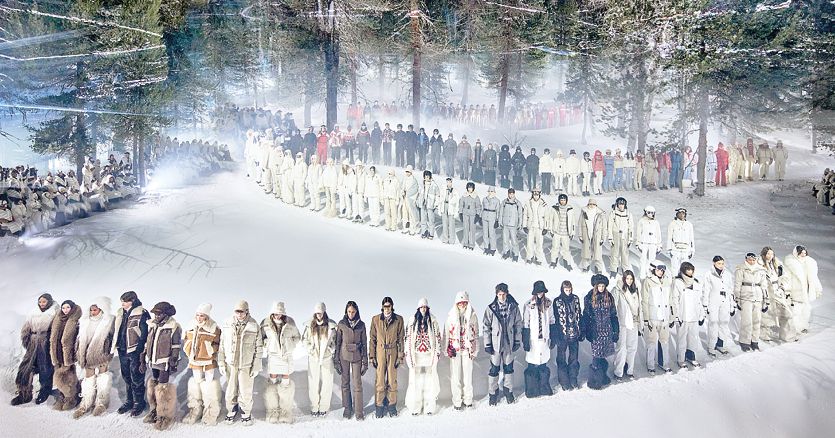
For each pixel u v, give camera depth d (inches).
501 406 350.9
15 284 485.4
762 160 1030.4
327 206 713.0
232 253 569.9
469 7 1236.5
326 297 471.8
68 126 910.4
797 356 405.7
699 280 406.6
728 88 948.6
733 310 417.7
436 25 1184.8
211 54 1334.9
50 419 335.0
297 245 600.1
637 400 349.4
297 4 1162.0
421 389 347.9
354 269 537.0
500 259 585.3
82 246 588.1
